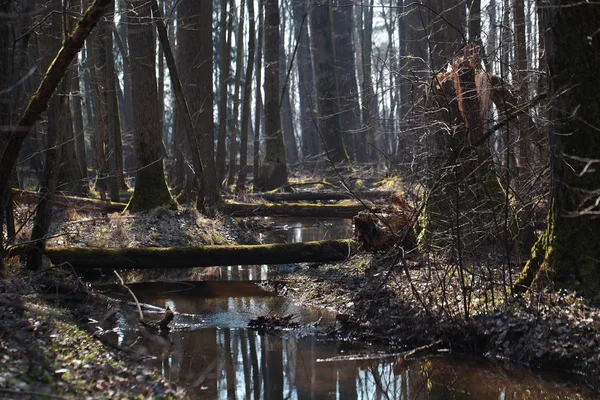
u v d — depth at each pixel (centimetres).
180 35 2186
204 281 1403
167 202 1781
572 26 854
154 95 1791
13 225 1134
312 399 746
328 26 3362
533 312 872
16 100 1060
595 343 786
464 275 1015
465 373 827
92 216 1680
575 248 876
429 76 975
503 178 1034
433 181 995
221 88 2522
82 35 781
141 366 772
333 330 1010
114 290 1291
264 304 1184
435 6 1435
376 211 1255
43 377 635
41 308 879
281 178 2956
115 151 2150
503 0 1174
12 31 981
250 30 2583
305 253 1374
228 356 898
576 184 870
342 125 3878
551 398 738
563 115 867
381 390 778
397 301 1019
